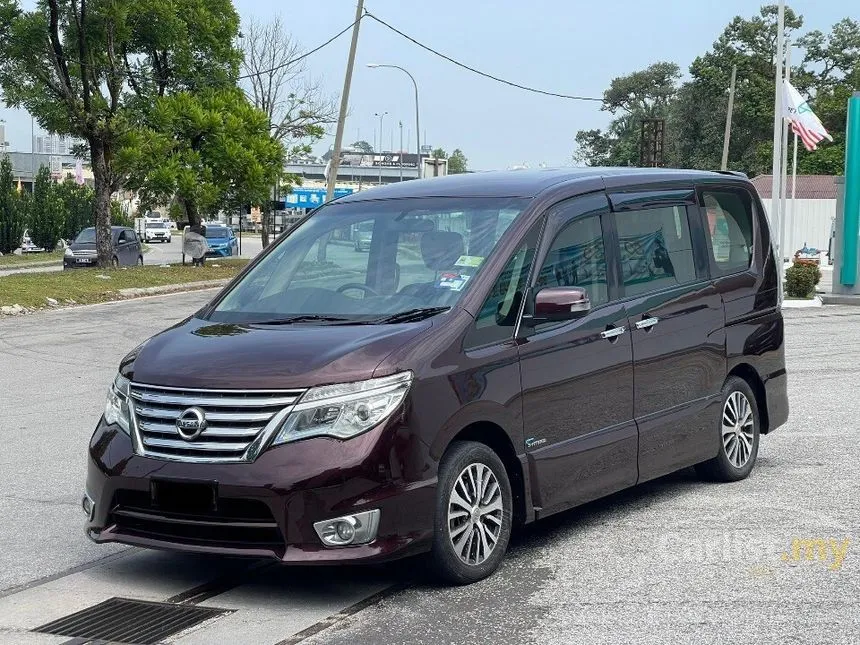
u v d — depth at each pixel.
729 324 8.05
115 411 5.86
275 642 5.02
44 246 61.34
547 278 6.48
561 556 6.36
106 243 34.53
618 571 6.04
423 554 5.70
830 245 58.81
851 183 27.56
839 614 5.27
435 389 5.62
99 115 33.56
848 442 9.62
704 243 7.96
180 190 37.97
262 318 6.33
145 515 5.59
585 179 7.07
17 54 32.50
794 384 13.12
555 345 6.38
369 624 5.24
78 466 9.16
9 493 8.23
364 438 5.35
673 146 96.44
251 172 39.72
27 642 5.11
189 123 38.78
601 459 6.70
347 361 5.46
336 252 6.75
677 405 7.46
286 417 5.36
